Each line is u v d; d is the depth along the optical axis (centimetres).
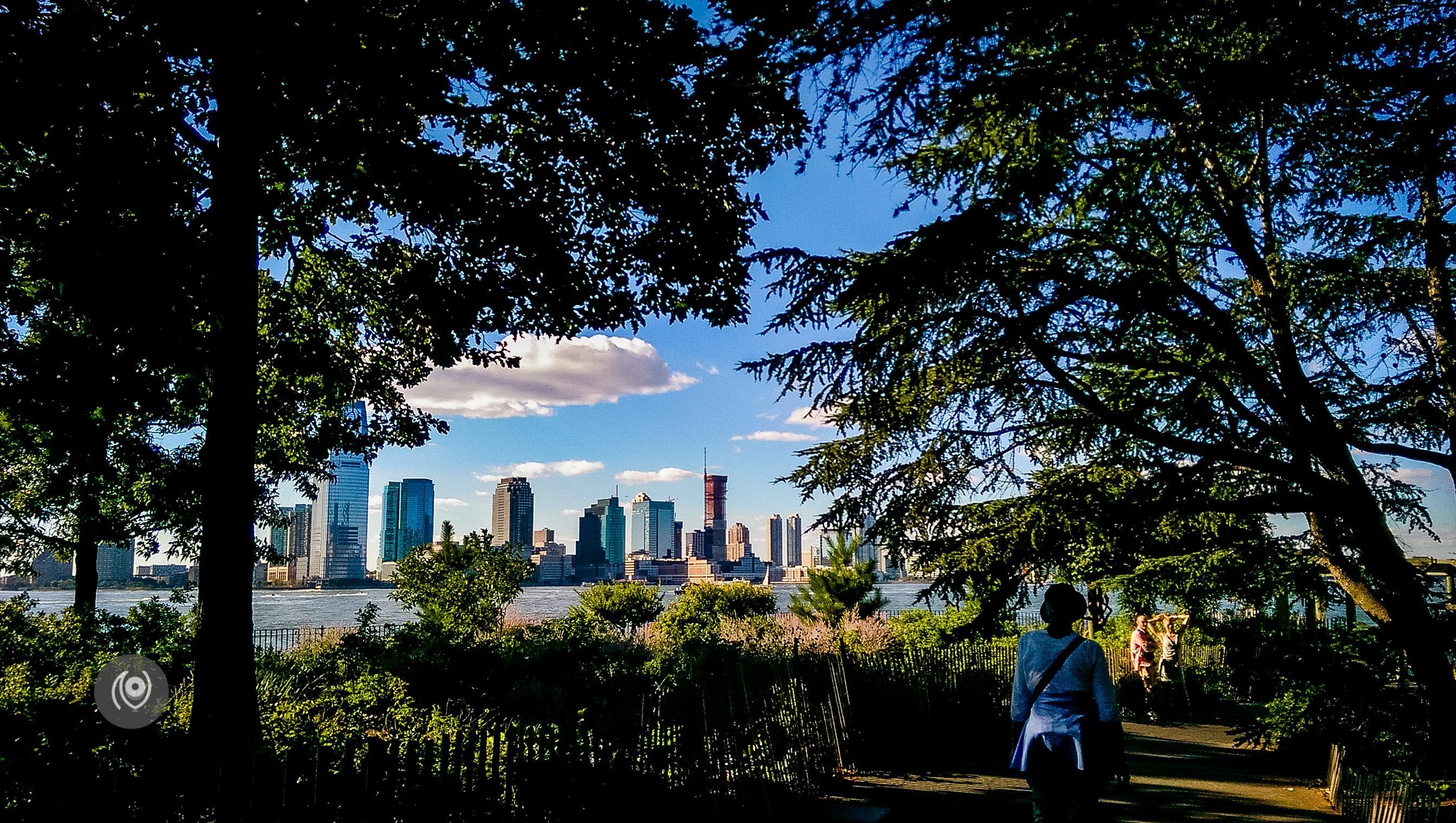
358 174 1184
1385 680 770
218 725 820
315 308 1484
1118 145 793
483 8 1087
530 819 624
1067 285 715
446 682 1138
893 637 2042
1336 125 624
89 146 912
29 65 858
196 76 1052
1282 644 823
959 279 684
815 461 890
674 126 1166
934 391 798
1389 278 814
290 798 512
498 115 1270
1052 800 567
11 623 1409
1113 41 587
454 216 1148
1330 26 505
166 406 1165
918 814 823
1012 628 1683
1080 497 773
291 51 957
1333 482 762
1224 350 775
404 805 556
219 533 893
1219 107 564
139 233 930
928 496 802
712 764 780
